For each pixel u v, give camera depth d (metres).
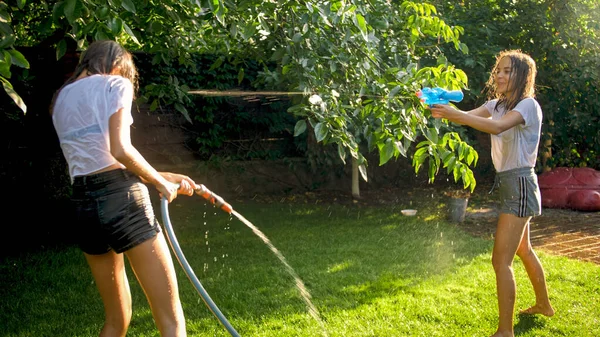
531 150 2.91
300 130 2.61
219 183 7.58
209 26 4.14
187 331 3.10
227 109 7.54
